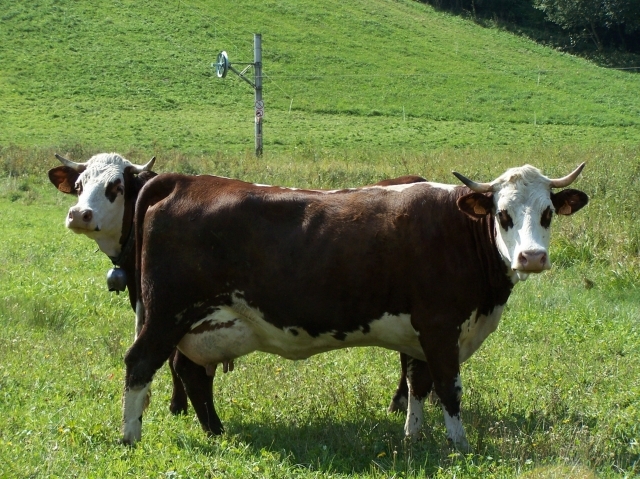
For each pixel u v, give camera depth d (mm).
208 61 59688
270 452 6641
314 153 33406
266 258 6875
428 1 91688
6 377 8359
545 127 49844
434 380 6766
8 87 50531
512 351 9711
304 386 8312
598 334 10398
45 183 25828
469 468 6176
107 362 9266
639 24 79062
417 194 6863
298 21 72500
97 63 56438
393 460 6492
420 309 6695
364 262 6719
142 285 7125
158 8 68812
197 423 7602
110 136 40844
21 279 13148
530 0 91625
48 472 6117
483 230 6750
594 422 7363
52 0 65750
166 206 7082
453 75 63469
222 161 28656
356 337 6957
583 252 13703
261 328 7070
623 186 16500
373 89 58156
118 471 6227
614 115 54188
